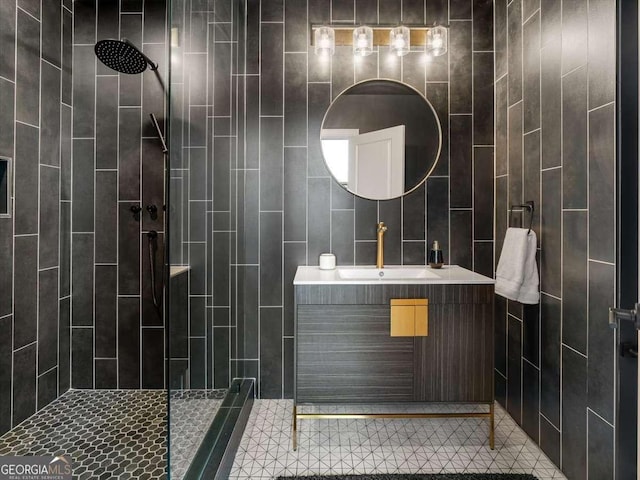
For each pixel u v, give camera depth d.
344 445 1.67
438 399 1.62
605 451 1.21
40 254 1.91
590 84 1.27
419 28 2.03
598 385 1.24
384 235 2.09
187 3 1.12
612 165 1.17
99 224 2.14
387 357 1.62
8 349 1.72
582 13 1.31
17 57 1.74
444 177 2.09
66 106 2.07
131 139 2.12
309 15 2.05
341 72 2.06
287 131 2.06
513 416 1.86
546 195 1.56
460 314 1.62
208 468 1.26
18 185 1.76
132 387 2.16
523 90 1.75
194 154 1.21
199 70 1.26
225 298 1.67
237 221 1.93
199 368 1.31
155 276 2.13
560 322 1.46
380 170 2.08
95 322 2.15
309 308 1.62
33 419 1.83
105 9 2.12
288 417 1.91
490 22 2.07
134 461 1.51
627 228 1.12
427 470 1.49
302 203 2.07
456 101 2.08
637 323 0.99
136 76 2.11
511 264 1.66
